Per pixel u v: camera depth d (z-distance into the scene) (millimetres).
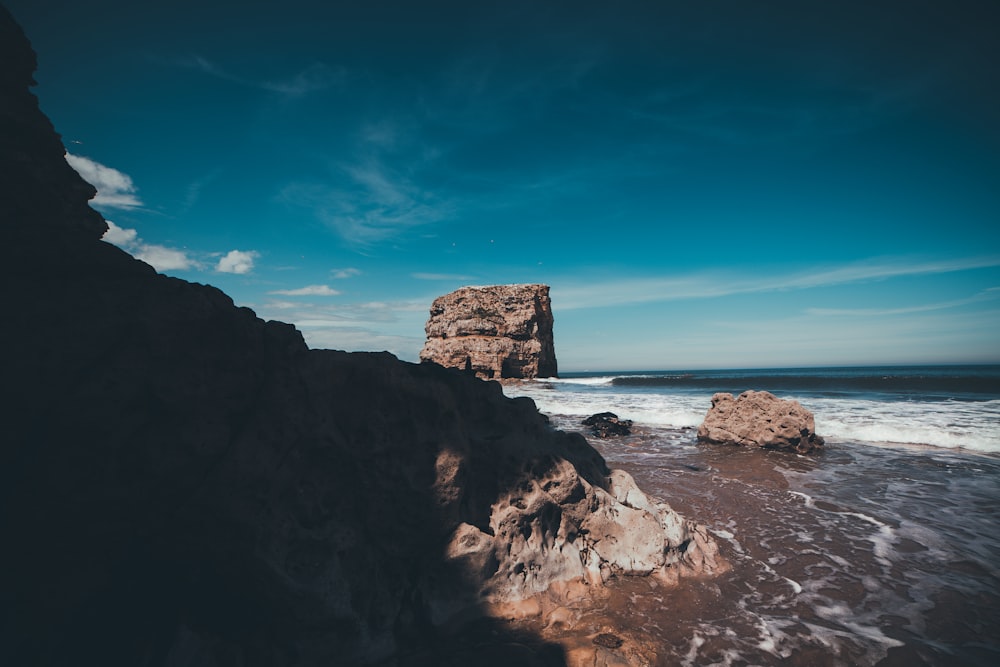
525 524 6141
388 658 4750
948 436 16000
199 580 4578
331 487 5336
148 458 4055
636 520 6770
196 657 4148
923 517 9242
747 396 17016
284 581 4453
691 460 14531
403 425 5797
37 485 3623
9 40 4551
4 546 3688
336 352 5582
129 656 4129
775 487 11406
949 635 5336
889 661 4863
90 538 4020
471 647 4906
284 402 4891
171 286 4355
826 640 5195
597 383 62531
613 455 15523
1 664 3604
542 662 4625
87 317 3785
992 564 7160
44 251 3912
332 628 4672
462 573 5449
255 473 4559
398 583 5402
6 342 3445
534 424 7324
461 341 66562
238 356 4754
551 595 5820
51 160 4922
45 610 3895
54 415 3643
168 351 4148
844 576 6762
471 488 6215
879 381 48156
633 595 6004
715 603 5934
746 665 4758
